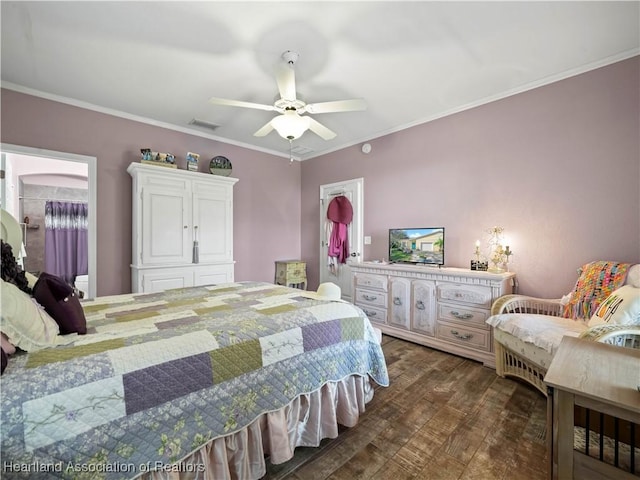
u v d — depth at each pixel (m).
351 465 1.43
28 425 0.82
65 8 1.77
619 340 1.51
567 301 2.25
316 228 4.87
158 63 2.34
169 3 1.74
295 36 2.02
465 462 1.45
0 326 0.94
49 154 2.85
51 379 0.90
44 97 2.82
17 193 4.35
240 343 1.31
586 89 2.37
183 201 3.39
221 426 1.19
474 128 3.02
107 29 1.96
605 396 0.83
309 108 2.20
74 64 2.36
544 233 2.58
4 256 1.19
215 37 2.04
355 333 1.79
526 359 2.03
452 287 2.82
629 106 2.19
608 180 2.28
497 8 1.78
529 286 2.67
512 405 1.95
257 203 4.55
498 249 2.78
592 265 2.20
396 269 3.26
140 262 3.10
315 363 1.56
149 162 3.20
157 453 1.03
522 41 2.08
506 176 2.80
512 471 1.39
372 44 2.11
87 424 0.91
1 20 1.86
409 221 3.59
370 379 2.24
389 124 3.61
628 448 0.97
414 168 3.53
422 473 1.38
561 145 2.49
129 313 1.64
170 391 1.08
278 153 4.79
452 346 2.82
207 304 1.85
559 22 1.89
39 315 1.11
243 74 2.50
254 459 1.29
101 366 0.99
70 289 1.28
